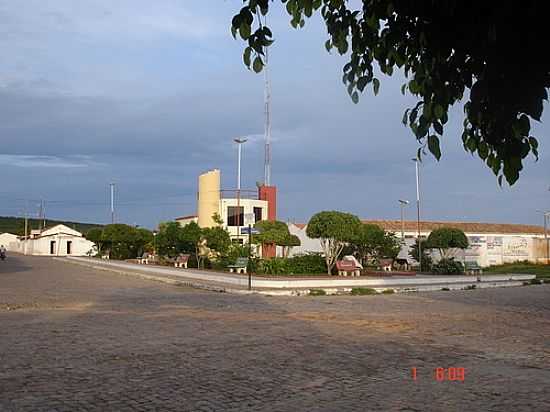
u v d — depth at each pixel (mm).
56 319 15234
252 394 7828
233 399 7562
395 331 13734
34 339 12023
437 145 3182
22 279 31672
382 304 20469
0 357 10133
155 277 32531
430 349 11352
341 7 3783
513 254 53344
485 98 2787
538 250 54812
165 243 44844
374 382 8562
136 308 18203
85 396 7648
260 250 45125
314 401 7500
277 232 37344
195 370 9234
